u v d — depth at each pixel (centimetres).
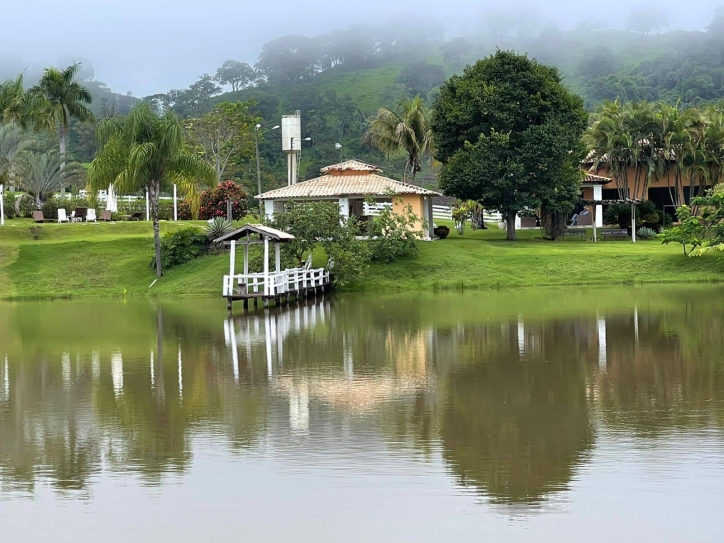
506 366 2511
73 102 8194
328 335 3195
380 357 2700
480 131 5962
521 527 1332
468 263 5144
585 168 7494
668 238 5106
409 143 7438
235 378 2430
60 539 1334
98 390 2327
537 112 5888
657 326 3209
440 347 2856
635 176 7081
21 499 1496
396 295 4622
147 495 1498
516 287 4809
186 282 5016
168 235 5406
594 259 5166
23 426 1970
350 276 4806
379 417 1952
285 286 4181
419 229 5869
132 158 4853
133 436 1858
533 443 1731
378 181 6038
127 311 4156
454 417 1941
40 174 6994
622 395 2123
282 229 4794
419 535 1312
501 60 5959
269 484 1530
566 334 3061
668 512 1376
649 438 1753
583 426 1848
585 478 1525
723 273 4897
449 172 5897
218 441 1797
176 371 2559
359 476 1556
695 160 6850
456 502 1428
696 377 2316
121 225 6228
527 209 6047
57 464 1678
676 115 7025
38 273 5272
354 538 1308
